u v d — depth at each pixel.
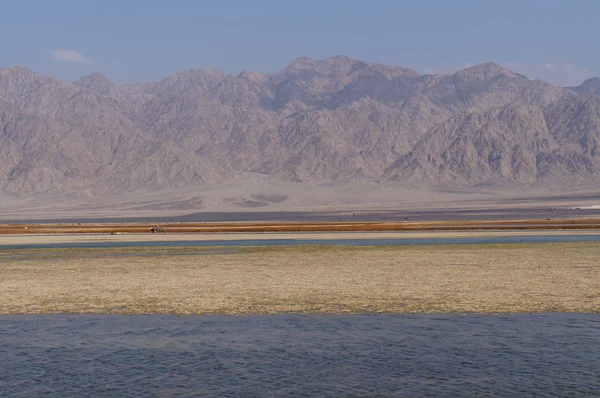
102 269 52.16
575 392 20.27
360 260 57.69
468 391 20.50
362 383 21.34
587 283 40.88
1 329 28.94
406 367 22.86
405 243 81.62
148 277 46.19
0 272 51.16
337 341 26.30
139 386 21.28
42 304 35.03
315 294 37.38
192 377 22.11
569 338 26.34
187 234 113.25
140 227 141.62
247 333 27.83
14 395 20.53
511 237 93.31
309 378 21.89
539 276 44.75
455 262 54.97
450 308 32.75
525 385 20.91
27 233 123.56
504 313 31.41
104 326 29.42
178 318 31.06
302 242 86.75
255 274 47.31
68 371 22.81
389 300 35.12
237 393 20.59
